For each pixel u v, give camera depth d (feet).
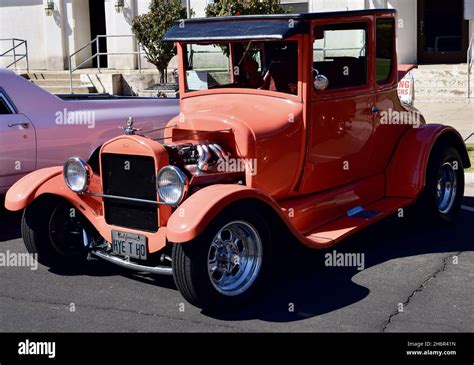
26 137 24.68
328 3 53.36
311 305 17.25
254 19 19.20
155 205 17.47
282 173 19.08
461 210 25.88
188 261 16.03
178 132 19.45
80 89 54.85
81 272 20.17
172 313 16.99
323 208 20.16
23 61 63.52
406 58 55.52
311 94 19.29
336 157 20.51
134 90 55.01
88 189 18.83
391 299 17.52
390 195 22.57
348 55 20.57
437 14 56.39
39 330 16.20
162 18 48.85
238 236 17.15
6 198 19.06
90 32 63.52
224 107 19.42
